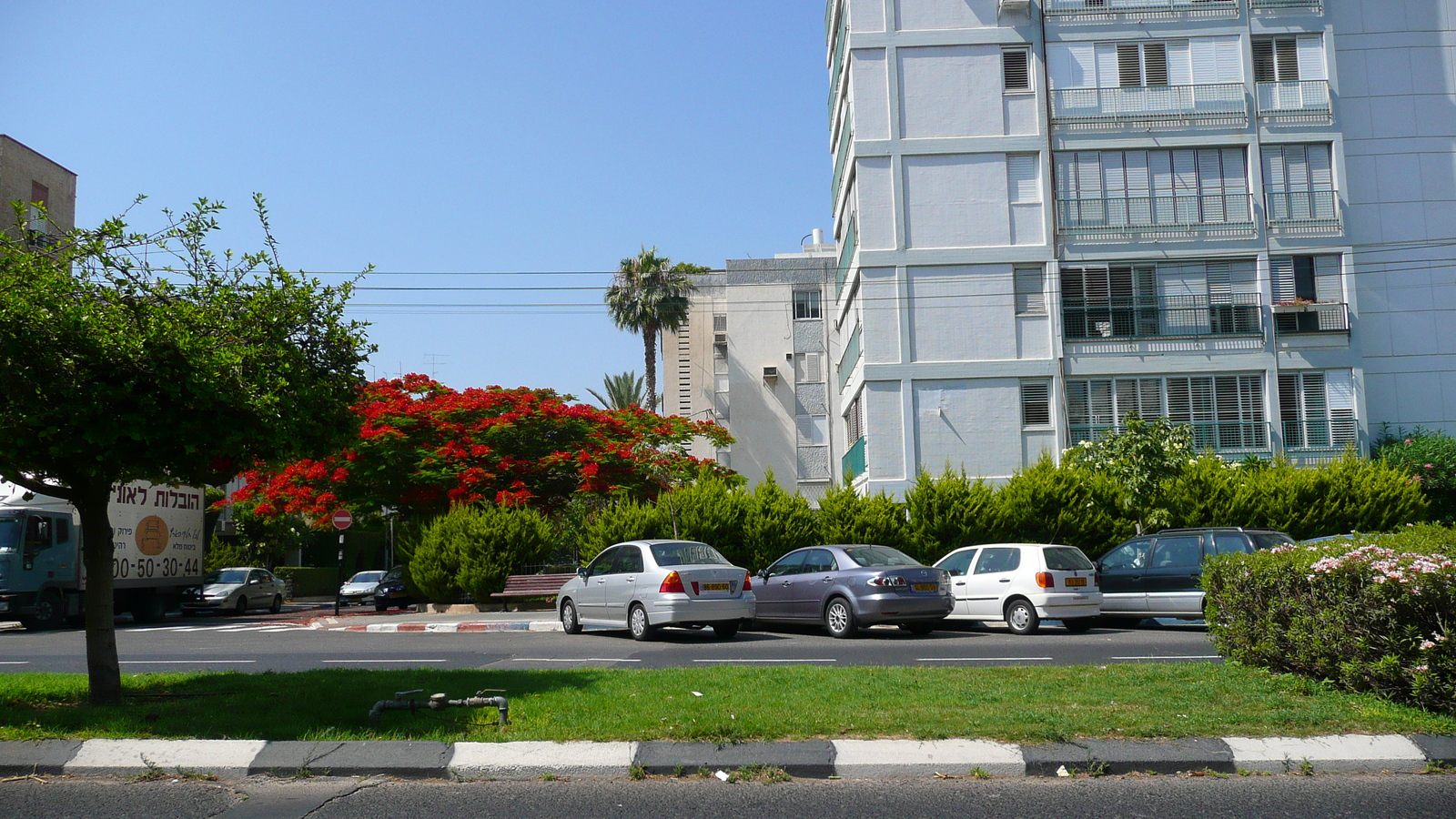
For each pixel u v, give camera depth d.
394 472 28.03
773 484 25.44
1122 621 20.38
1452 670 7.54
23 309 7.36
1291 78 29.08
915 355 28.69
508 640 17.53
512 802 6.37
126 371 7.87
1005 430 28.38
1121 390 28.42
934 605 16.91
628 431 30.23
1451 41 29.92
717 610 16.66
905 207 28.97
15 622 28.28
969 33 29.16
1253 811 6.02
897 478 28.36
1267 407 28.08
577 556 27.59
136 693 9.79
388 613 28.81
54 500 25.08
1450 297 29.17
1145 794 6.36
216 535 46.78
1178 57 29.02
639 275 47.88
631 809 6.20
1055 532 24.02
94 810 6.26
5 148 38.88
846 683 9.53
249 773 7.02
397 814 6.15
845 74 31.16
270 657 14.88
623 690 9.39
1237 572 9.93
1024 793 6.43
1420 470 26.95
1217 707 8.05
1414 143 29.61
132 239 8.30
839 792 6.51
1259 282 28.50
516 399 29.70
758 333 43.31
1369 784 6.54
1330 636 8.45
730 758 6.97
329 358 9.25
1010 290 28.62
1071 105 28.94
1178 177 28.83
